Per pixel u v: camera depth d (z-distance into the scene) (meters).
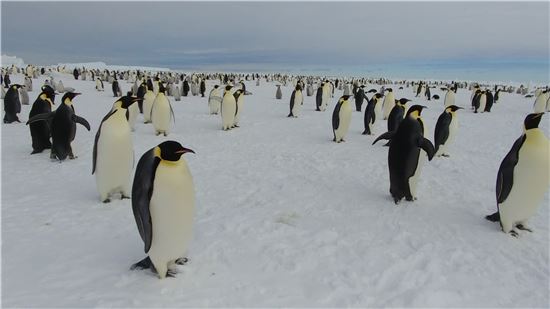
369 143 11.46
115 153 5.52
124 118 5.62
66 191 6.39
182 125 14.25
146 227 3.41
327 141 11.73
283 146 10.88
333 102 25.38
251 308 3.34
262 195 6.52
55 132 8.06
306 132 13.34
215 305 3.37
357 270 4.04
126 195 6.03
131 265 4.02
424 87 34.22
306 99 27.48
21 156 8.77
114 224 5.08
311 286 3.72
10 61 90.00
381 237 4.91
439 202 6.27
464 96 34.59
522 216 5.00
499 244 4.77
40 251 4.26
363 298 3.53
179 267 3.99
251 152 10.03
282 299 3.49
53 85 28.55
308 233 4.96
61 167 7.89
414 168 5.93
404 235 4.97
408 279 3.87
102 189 5.74
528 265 4.28
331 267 4.10
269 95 30.44
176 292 3.55
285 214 5.63
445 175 7.94
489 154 10.21
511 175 4.83
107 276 3.79
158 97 11.68
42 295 3.39
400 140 5.90
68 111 8.01
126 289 3.56
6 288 3.48
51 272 3.82
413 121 5.82
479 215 5.73
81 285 3.60
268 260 4.21
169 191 3.41
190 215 3.63
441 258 4.36
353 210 5.88
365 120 12.86
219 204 6.04
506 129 14.84
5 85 30.81
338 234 4.97
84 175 7.35
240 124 14.84
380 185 7.22
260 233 4.91
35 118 7.79
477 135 13.38
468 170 8.39
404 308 3.41
